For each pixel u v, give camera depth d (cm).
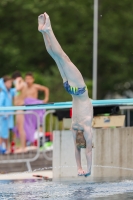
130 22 5209
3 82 3153
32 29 5303
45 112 2936
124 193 1889
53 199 1797
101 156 2389
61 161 2392
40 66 5444
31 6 5122
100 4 5056
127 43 5241
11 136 3023
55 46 1728
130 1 5212
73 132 1844
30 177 2409
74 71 1766
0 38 5294
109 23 5194
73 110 1828
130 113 2777
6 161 2727
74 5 5116
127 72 5319
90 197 1817
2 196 1877
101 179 2302
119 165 2412
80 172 1848
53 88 4959
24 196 1867
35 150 2956
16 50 5259
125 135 2420
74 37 5272
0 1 5169
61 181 2248
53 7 5128
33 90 3266
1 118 2912
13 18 5297
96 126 2372
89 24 5228
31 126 2973
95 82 2630
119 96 5512
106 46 5241
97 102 2200
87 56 5256
